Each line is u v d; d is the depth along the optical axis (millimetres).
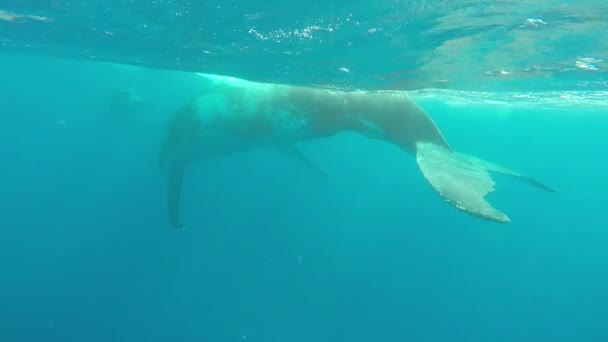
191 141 12727
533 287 24891
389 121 9547
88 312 17312
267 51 7773
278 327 17578
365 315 19297
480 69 9062
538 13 5387
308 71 8992
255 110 11141
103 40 9070
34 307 17516
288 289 19719
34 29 9273
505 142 58844
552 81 11250
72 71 27844
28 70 30109
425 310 20719
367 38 6598
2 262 20719
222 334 16672
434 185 5898
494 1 4922
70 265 20375
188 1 5617
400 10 5312
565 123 31438
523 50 7367
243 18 6047
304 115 10578
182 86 21625
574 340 20688
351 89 10633
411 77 9656
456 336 19234
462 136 54219
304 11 5527
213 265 20219
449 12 5355
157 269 19812
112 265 20141
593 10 5223
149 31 7523
